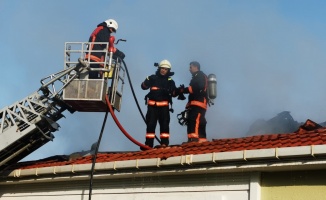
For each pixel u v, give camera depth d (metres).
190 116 11.28
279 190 7.64
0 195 10.77
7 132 10.40
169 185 8.71
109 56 10.96
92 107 11.04
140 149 11.16
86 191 9.66
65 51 10.86
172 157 8.41
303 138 7.87
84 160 9.88
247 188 7.91
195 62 11.41
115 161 9.04
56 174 9.78
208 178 8.33
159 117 11.47
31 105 10.59
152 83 11.55
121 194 9.20
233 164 7.86
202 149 8.58
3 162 10.55
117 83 11.19
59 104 10.84
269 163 7.52
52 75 10.66
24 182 10.34
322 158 7.11
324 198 7.26
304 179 7.48
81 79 10.77
